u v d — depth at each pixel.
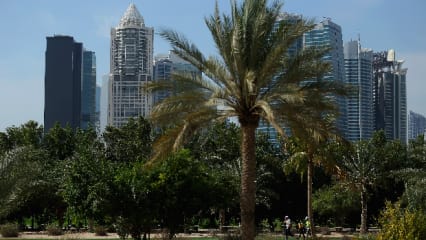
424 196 35.69
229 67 24.08
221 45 24.20
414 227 20.14
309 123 22.92
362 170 56.19
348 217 72.00
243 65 23.61
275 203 69.25
